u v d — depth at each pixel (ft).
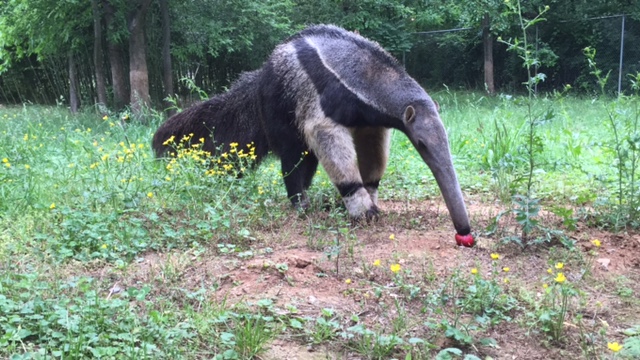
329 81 6.72
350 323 4.30
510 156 7.45
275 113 7.38
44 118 15.37
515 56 29.68
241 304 4.46
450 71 31.65
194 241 5.91
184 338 3.98
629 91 25.46
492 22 26.53
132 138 12.87
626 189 7.64
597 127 14.16
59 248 5.56
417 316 4.42
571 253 5.56
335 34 7.07
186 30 19.24
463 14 27.78
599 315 4.45
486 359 3.80
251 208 6.93
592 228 6.45
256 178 8.57
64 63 23.03
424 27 34.68
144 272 5.16
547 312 4.25
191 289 4.86
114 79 18.74
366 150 7.45
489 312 4.40
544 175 9.53
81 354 3.61
